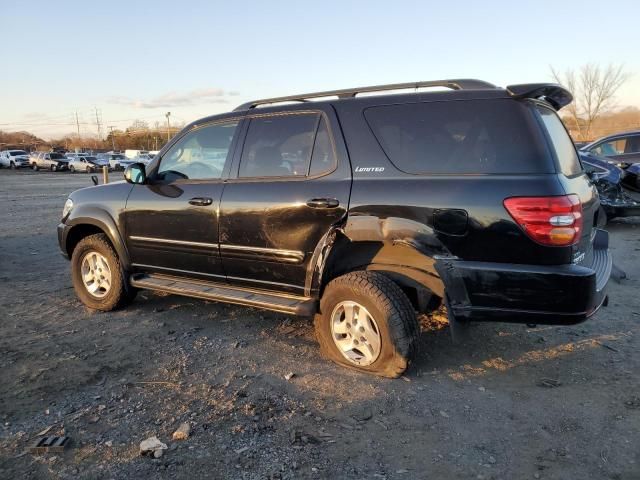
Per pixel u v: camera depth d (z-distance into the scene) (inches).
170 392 136.2
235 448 110.7
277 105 164.4
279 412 125.3
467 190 127.0
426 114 137.1
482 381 140.9
